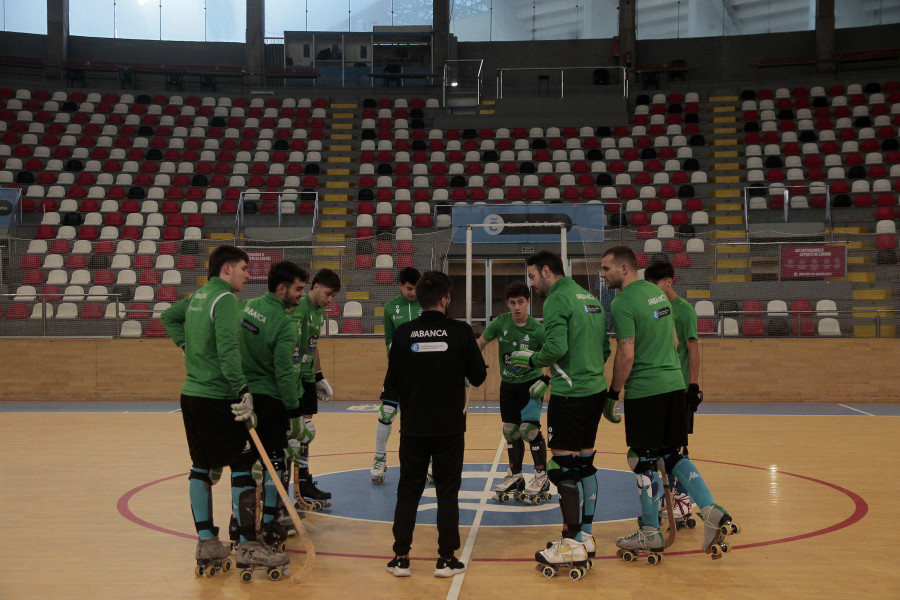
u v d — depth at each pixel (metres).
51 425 10.63
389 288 14.61
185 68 24.88
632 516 5.71
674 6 26.03
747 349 13.52
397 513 4.39
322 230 19.83
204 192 21.19
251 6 25.89
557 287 4.75
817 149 21.83
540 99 24.36
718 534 4.43
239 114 24.70
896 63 24.61
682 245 16.67
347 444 9.17
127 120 23.72
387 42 26.12
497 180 21.45
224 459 4.37
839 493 6.43
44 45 25.69
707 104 24.25
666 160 21.92
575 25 26.19
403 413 4.46
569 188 20.61
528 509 5.95
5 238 16.23
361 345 13.74
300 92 25.97
